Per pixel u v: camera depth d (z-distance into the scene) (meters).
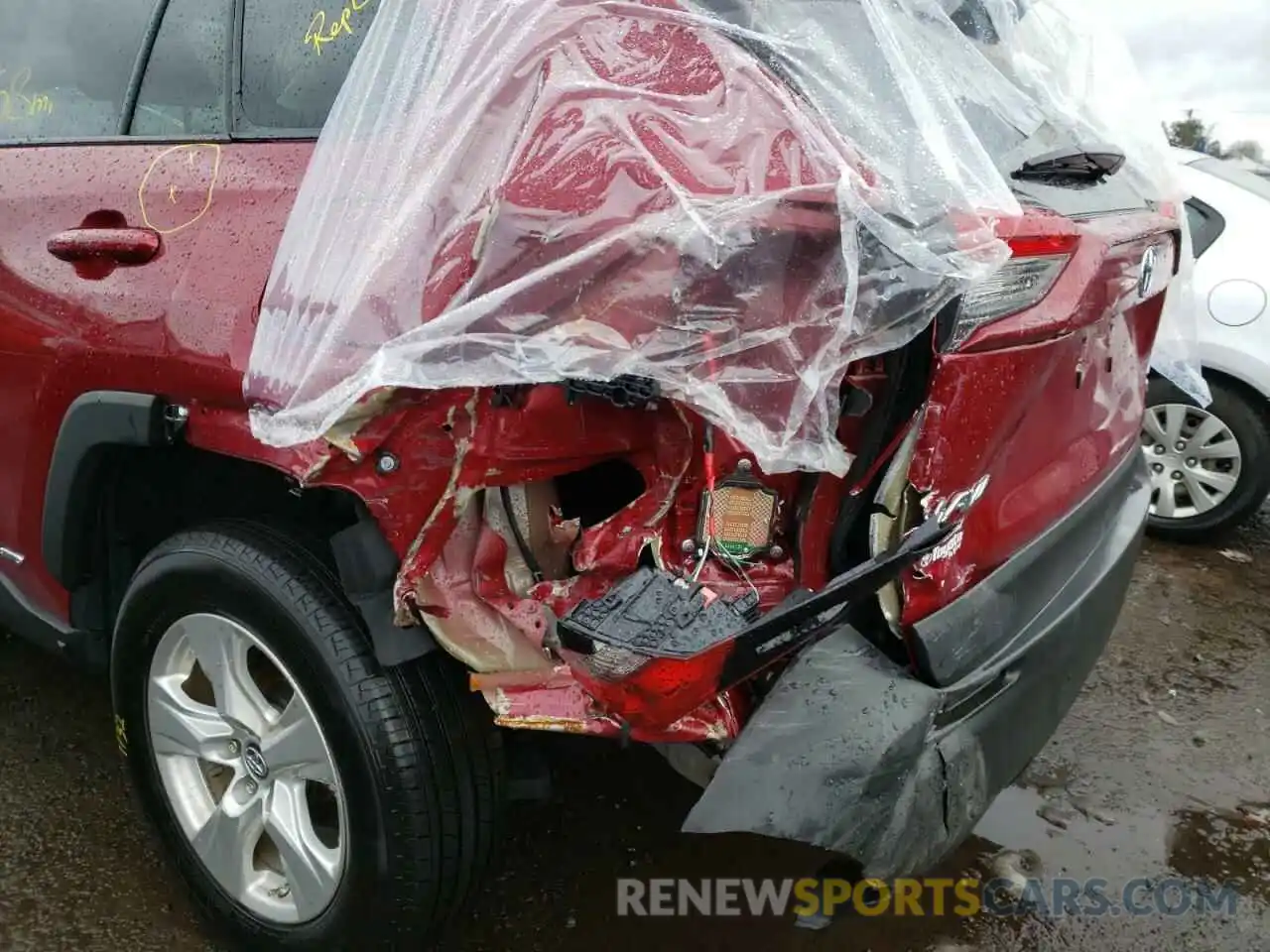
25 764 2.79
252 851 2.12
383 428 1.68
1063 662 2.13
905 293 1.53
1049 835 2.67
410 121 1.68
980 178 1.67
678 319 1.53
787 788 1.64
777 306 1.55
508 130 1.60
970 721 1.86
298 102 2.06
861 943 2.30
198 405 1.98
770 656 1.58
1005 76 2.15
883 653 1.82
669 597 1.62
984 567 1.95
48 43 2.48
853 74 1.61
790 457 1.59
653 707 1.57
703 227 1.48
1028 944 2.32
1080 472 2.27
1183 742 3.08
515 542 1.85
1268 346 3.88
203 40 2.20
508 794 1.98
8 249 2.29
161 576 2.05
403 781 1.80
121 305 2.06
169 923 2.29
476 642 1.75
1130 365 2.50
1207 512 4.21
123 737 2.29
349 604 1.85
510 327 1.55
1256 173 4.44
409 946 1.94
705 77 1.60
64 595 2.45
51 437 2.26
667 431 1.79
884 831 1.69
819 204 1.50
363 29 1.99
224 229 2.00
